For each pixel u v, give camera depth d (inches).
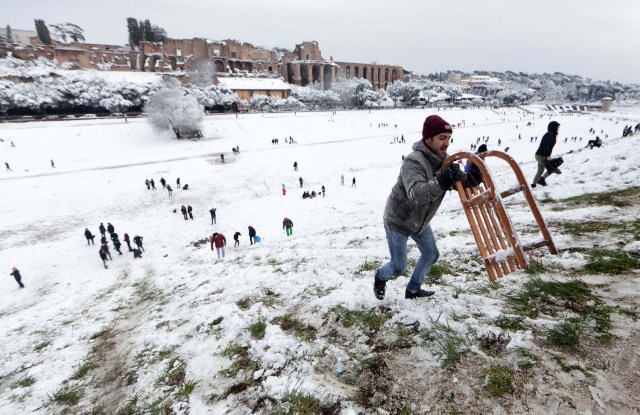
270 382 102.8
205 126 2347.4
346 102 4003.4
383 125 2918.3
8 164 1464.1
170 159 1643.7
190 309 220.2
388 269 119.0
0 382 201.0
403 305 124.8
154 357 161.0
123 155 1739.7
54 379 177.8
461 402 73.7
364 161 1717.5
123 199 1151.6
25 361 223.8
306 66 4643.2
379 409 79.3
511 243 91.8
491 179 90.4
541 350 80.5
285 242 471.2
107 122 2220.7
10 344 279.0
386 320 119.1
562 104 7135.8
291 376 102.7
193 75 3203.7
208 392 112.2
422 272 120.3
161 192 1227.9
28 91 2263.8
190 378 126.2
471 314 105.8
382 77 5851.4
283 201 1098.1
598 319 85.9
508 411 67.7
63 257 732.7
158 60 3398.1
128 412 119.3
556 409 64.6
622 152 346.9
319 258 263.7
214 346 145.1
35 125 2001.7
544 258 137.1
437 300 121.5
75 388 161.5
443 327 99.5
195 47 3718.0
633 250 123.3
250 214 977.5
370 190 1235.9
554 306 98.4
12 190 1199.6
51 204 1096.2
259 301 185.8
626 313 85.7
